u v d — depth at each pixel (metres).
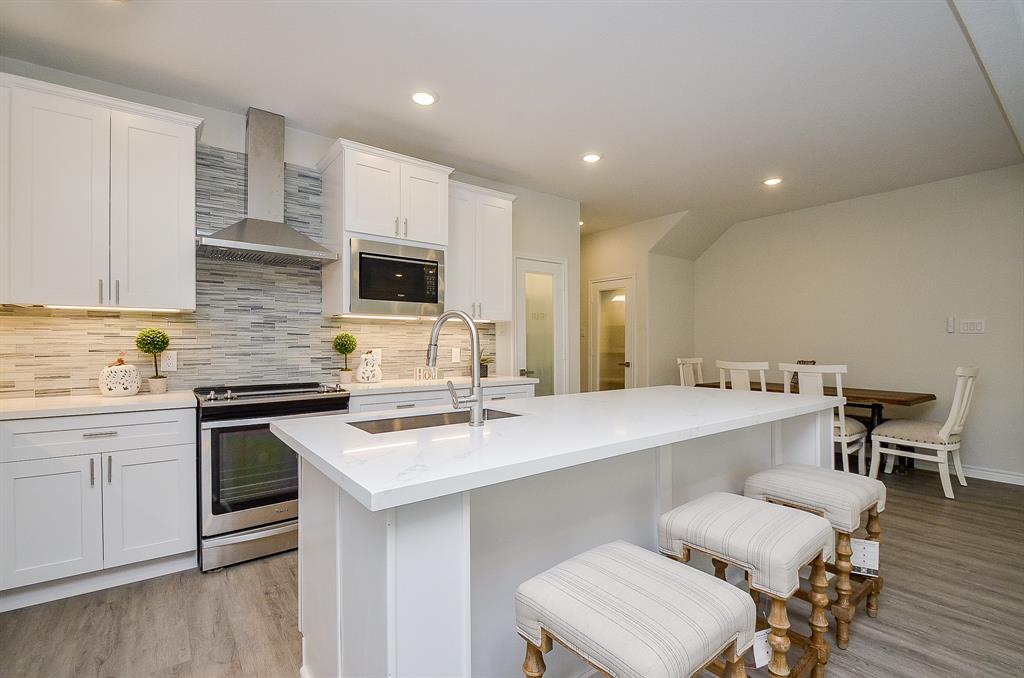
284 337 3.30
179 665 1.77
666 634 0.94
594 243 6.42
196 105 2.97
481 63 2.53
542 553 1.56
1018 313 4.03
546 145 3.59
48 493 2.16
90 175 2.41
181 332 2.93
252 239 2.79
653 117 3.14
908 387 4.59
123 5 2.08
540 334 4.83
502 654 1.46
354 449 1.29
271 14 2.14
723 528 1.44
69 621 2.05
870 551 1.96
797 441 2.54
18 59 2.50
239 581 2.40
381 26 2.23
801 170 4.14
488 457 1.20
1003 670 1.74
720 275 6.09
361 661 1.17
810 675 1.66
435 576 1.09
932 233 4.45
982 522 3.15
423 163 3.41
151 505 2.39
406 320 3.86
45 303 2.31
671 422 1.69
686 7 2.09
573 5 2.08
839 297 5.04
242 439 2.57
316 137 3.42
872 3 2.07
